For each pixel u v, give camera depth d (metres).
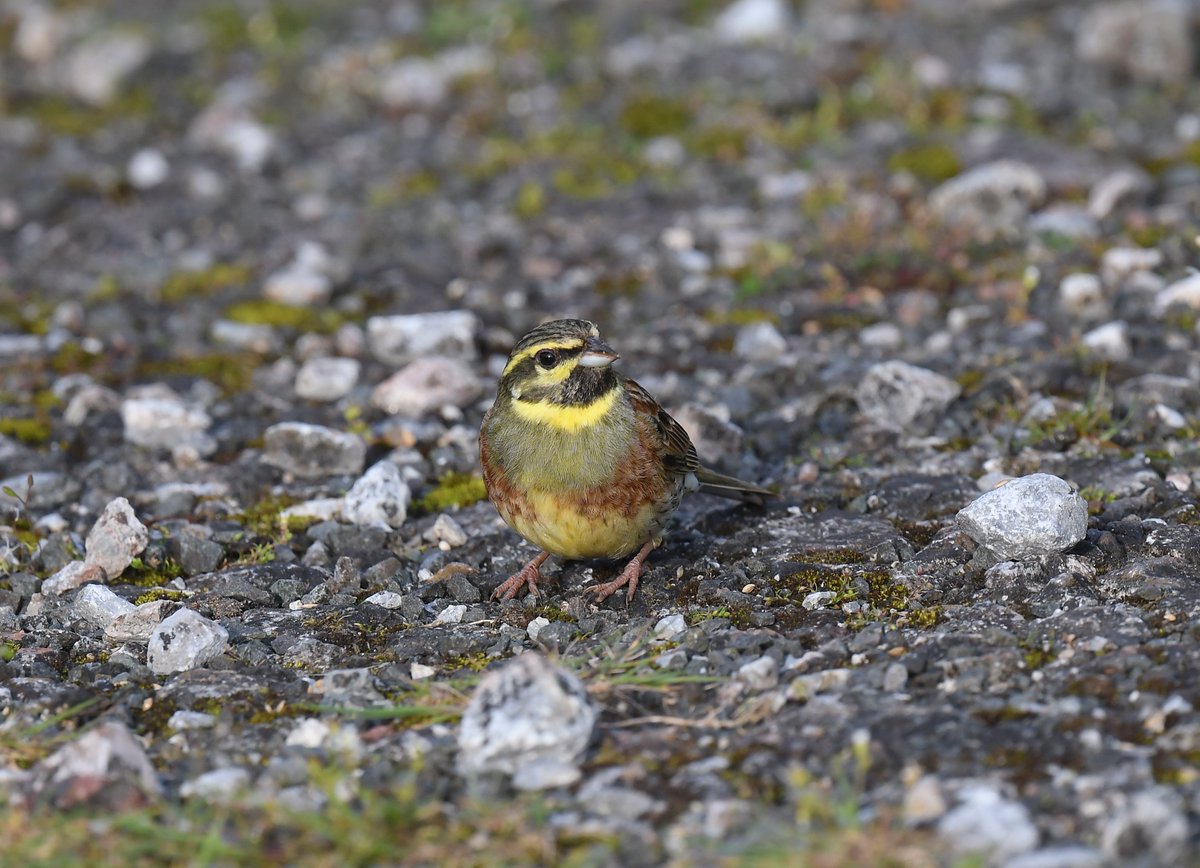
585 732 7.27
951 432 12.06
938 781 6.91
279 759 7.60
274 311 15.45
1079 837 6.48
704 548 10.30
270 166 19.78
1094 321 13.88
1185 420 11.75
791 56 22.06
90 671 8.81
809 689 7.92
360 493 11.09
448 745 7.56
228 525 11.13
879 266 15.47
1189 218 15.92
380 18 25.53
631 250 16.53
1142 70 20.62
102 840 6.73
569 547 9.53
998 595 9.08
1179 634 8.27
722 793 6.99
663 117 20.17
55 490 11.68
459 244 17.05
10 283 16.41
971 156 18.20
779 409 12.72
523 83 22.03
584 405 9.20
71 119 21.62
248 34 25.00
